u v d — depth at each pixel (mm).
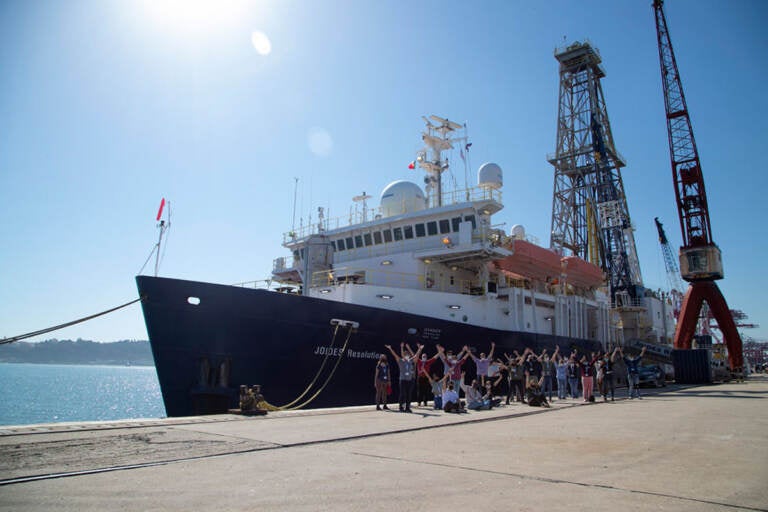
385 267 29438
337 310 20484
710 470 7121
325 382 19984
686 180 48781
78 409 69625
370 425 11344
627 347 44594
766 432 11102
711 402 19766
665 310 59188
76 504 5082
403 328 22766
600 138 60344
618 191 63438
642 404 18797
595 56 63031
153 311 16562
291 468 6840
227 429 10289
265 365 18422
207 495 5449
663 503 5363
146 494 5469
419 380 16781
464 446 8898
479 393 16484
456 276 31062
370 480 6215
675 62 51281
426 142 35438
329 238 32594
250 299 18141
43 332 14461
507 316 29859
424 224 29297
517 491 5797
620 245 55438
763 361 171000
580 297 38375
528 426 11945
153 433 9578
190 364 17188
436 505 5172
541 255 32594
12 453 7539
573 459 7832
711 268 45656
